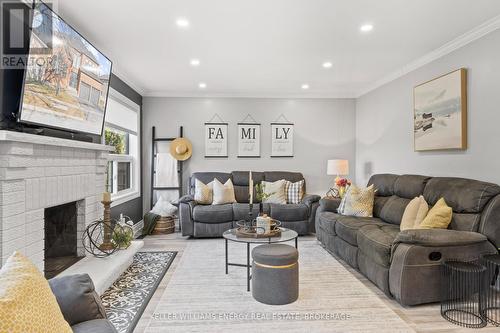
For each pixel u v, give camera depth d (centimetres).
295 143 585
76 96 260
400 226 316
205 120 573
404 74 430
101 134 316
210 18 273
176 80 482
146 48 345
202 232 467
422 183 345
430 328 217
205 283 298
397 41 331
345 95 584
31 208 210
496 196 260
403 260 246
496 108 288
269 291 253
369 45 341
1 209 184
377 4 252
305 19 277
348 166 574
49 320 109
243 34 308
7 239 187
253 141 578
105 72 308
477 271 222
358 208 395
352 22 284
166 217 506
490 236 253
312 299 263
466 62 322
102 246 306
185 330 215
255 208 473
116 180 465
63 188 251
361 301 260
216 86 523
